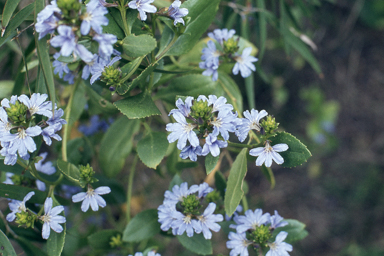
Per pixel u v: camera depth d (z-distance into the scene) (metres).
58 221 0.37
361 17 0.86
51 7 0.33
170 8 0.37
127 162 0.67
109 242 0.43
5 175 0.43
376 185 0.87
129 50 0.36
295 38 0.50
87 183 0.38
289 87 0.89
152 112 0.37
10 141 0.35
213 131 0.35
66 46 0.32
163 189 0.70
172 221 0.38
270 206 0.88
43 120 0.36
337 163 0.90
